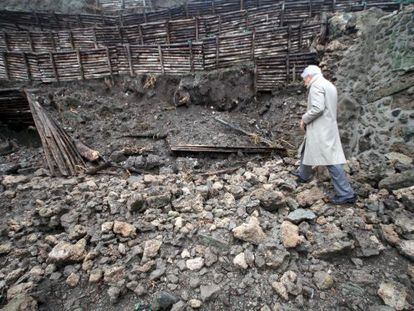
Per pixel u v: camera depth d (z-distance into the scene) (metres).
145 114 6.00
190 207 3.04
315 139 2.98
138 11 10.34
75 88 6.41
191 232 2.68
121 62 6.39
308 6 7.35
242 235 2.51
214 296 2.07
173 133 5.29
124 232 2.66
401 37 3.76
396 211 2.83
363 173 3.58
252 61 6.17
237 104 6.12
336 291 2.10
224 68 6.14
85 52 6.29
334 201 3.03
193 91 6.07
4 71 6.52
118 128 5.54
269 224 2.74
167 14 8.52
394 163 3.44
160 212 3.04
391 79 3.74
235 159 4.70
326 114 2.91
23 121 5.65
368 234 2.58
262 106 6.07
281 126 5.48
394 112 3.64
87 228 2.81
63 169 4.21
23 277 2.30
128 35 7.27
